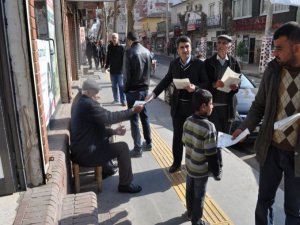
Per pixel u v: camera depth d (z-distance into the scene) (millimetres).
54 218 2572
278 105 2594
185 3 46125
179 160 4625
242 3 30734
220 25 34656
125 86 5152
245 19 30078
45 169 3027
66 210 2938
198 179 3170
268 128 2664
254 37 29422
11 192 2869
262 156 2740
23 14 2701
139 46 5156
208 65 4391
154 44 61531
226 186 4281
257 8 28469
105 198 3957
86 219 2793
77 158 3910
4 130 2768
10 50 2750
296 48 2383
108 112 3850
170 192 4105
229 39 4258
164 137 6332
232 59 4410
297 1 9227
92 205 3021
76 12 14000
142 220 3512
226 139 2979
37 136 2926
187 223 3449
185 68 4262
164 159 5160
